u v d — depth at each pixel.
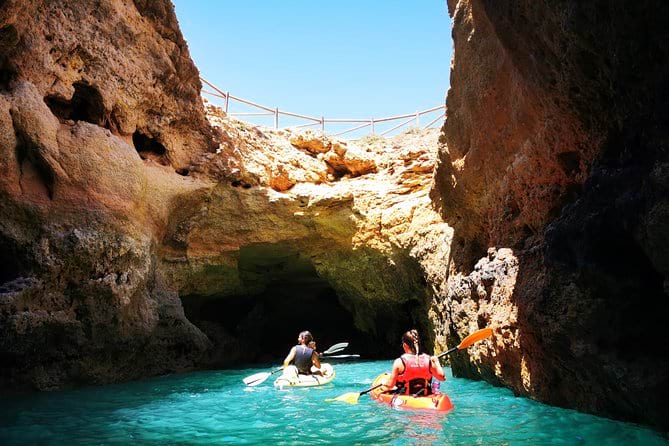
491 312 6.47
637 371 3.96
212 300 14.60
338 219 13.46
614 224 3.95
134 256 9.09
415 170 13.28
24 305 7.45
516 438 4.14
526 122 5.89
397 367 6.00
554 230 4.73
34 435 4.77
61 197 8.12
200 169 11.72
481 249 8.20
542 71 5.05
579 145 5.10
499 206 7.09
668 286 3.43
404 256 12.82
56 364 8.08
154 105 10.66
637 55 3.64
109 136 9.05
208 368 12.58
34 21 7.88
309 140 14.35
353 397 6.26
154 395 7.37
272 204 12.91
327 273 14.54
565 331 4.61
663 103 3.46
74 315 8.10
